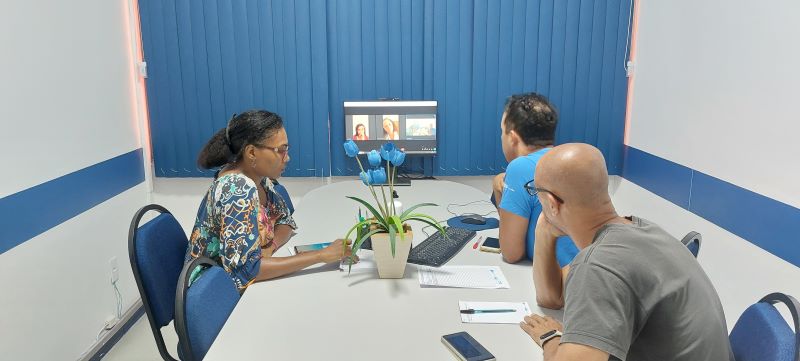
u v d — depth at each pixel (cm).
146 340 289
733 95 250
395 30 333
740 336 129
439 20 332
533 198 176
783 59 219
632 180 347
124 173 315
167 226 194
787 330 114
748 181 242
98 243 285
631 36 341
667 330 106
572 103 345
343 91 341
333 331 140
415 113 334
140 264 173
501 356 128
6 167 217
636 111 340
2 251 213
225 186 178
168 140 341
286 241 213
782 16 220
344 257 189
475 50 336
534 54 338
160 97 335
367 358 127
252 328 142
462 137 348
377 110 333
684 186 290
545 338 128
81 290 268
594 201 112
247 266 170
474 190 301
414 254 189
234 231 172
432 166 353
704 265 275
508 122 195
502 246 183
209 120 339
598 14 334
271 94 337
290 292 164
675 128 297
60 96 254
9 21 221
